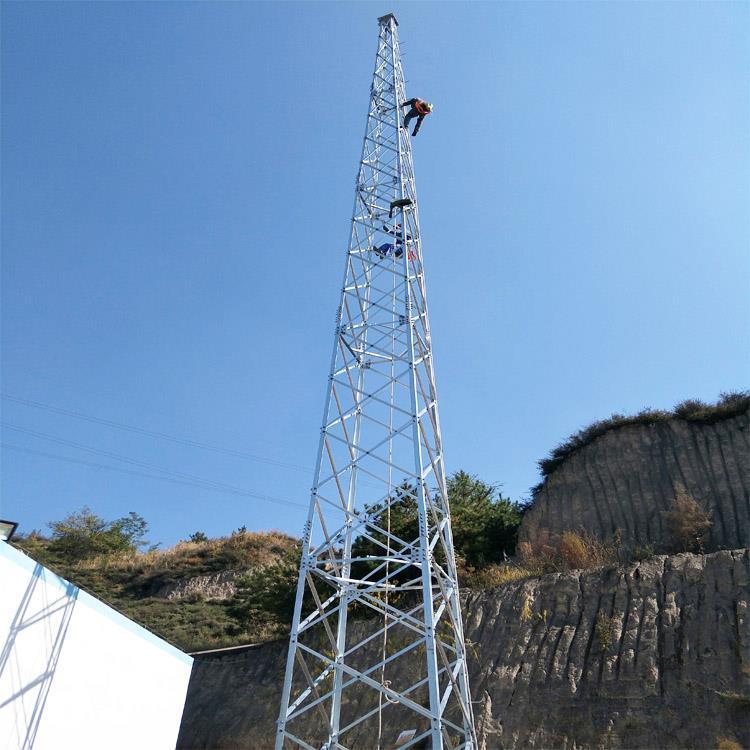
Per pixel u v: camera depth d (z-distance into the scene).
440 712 12.34
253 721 27.81
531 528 31.39
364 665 26.48
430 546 14.97
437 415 17.36
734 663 19.42
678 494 28.50
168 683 19.00
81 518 60.59
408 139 23.20
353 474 17.41
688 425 31.11
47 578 15.88
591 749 19.23
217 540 59.34
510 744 20.41
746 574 21.59
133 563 53.81
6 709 14.37
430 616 12.79
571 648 22.36
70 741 15.70
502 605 25.41
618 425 33.28
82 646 16.48
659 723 18.97
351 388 17.94
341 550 17.55
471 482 36.84
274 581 33.06
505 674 22.58
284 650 30.95
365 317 19.16
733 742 17.59
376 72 24.70
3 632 14.59
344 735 24.20
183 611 43.31
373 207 21.17
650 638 21.23
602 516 30.09
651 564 23.80
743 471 27.91
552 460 34.53
